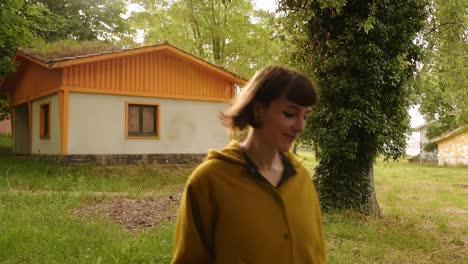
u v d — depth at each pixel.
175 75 18.12
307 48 11.30
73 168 14.82
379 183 21.48
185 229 1.68
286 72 1.70
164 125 17.81
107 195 10.54
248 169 1.67
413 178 25.09
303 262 1.70
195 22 33.19
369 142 10.48
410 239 8.38
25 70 19.86
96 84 16.20
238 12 32.78
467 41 12.90
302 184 1.81
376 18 10.19
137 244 5.92
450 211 13.39
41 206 8.50
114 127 16.61
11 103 22.44
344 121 10.21
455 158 42.03
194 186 1.67
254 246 1.59
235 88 19.70
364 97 10.37
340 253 6.73
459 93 13.22
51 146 16.92
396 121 10.95
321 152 10.80
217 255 1.64
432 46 12.73
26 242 5.86
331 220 9.61
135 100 17.12
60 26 25.78
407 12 10.66
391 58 10.70
